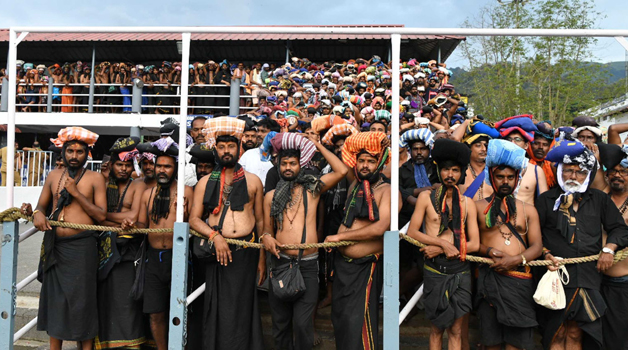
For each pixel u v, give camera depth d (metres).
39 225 3.50
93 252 3.70
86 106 12.91
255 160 4.95
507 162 3.27
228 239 3.43
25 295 5.45
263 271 3.81
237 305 3.50
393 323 3.21
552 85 17.11
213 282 3.53
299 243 3.43
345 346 3.33
